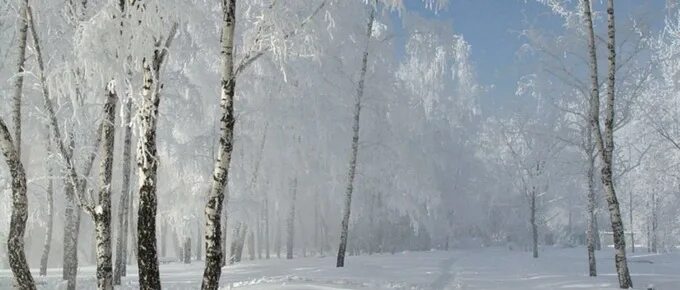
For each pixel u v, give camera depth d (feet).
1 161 56.65
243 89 77.66
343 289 44.68
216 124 78.59
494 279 61.87
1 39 42.57
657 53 63.52
